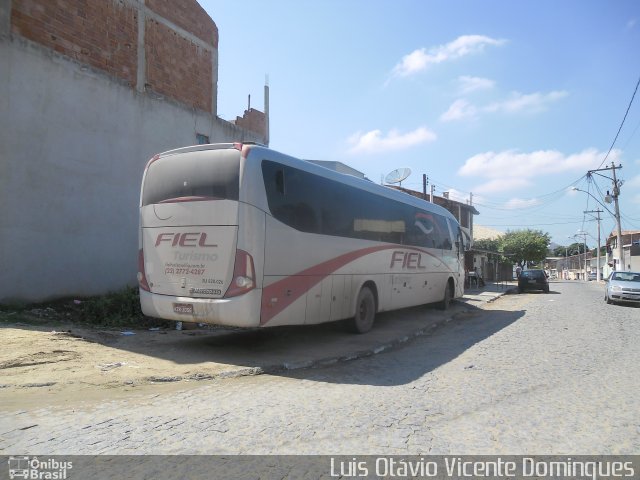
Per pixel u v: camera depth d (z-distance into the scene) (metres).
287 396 5.82
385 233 11.42
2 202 10.27
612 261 55.62
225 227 7.39
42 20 11.24
